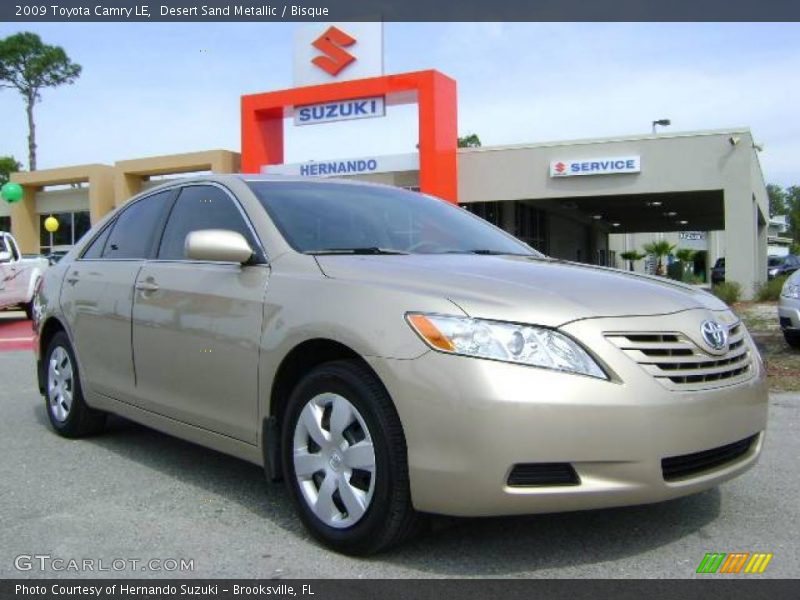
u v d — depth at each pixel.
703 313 3.38
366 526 3.17
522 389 2.89
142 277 4.61
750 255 20.53
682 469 3.15
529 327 3.01
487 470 2.89
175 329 4.22
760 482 4.33
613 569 3.17
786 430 5.60
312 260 3.70
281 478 3.66
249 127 23.47
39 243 35.78
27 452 5.08
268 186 4.37
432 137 21.03
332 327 3.30
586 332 3.03
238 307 3.82
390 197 4.79
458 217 4.94
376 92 21.70
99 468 4.69
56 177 33.22
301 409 3.47
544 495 2.91
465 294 3.15
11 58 50.22
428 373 3.00
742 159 20.42
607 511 3.84
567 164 21.72
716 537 3.51
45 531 3.63
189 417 4.17
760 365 3.62
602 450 2.92
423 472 2.99
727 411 3.22
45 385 5.73
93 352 5.04
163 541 3.50
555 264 3.97
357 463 3.21
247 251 3.82
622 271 4.00
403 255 3.92
